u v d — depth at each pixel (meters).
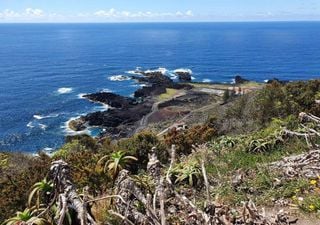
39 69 122.81
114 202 5.28
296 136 9.03
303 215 5.21
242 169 7.17
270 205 5.62
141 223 4.40
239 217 4.97
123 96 71.88
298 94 15.38
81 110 64.44
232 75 112.25
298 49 197.25
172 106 58.41
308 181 6.14
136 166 10.12
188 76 98.88
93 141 18.31
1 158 14.39
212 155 8.64
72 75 108.69
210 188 6.31
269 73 118.06
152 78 94.38
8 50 189.00
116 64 135.00
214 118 18.72
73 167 8.09
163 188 4.98
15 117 60.78
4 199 7.02
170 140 13.16
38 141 48.44
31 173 8.32
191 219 4.69
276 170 6.78
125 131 48.91
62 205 4.44
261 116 15.56
